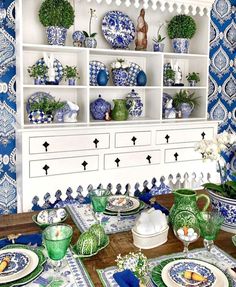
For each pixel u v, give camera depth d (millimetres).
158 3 2639
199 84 2920
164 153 2670
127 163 2543
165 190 3027
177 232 1113
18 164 2402
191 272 939
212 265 982
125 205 1506
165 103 2879
